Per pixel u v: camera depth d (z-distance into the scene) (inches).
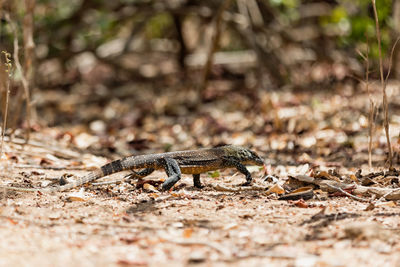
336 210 236.2
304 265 167.9
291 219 223.8
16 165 351.9
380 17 530.6
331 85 665.6
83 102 700.7
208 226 215.0
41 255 176.6
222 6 635.5
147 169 304.3
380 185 285.7
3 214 226.5
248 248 187.5
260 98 610.5
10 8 460.4
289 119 521.3
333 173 312.8
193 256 177.3
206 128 548.7
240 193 280.4
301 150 427.2
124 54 740.0
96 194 275.4
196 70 794.2
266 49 701.3
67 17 727.7
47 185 296.8
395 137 428.1
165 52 850.1
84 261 171.6
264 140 478.0
